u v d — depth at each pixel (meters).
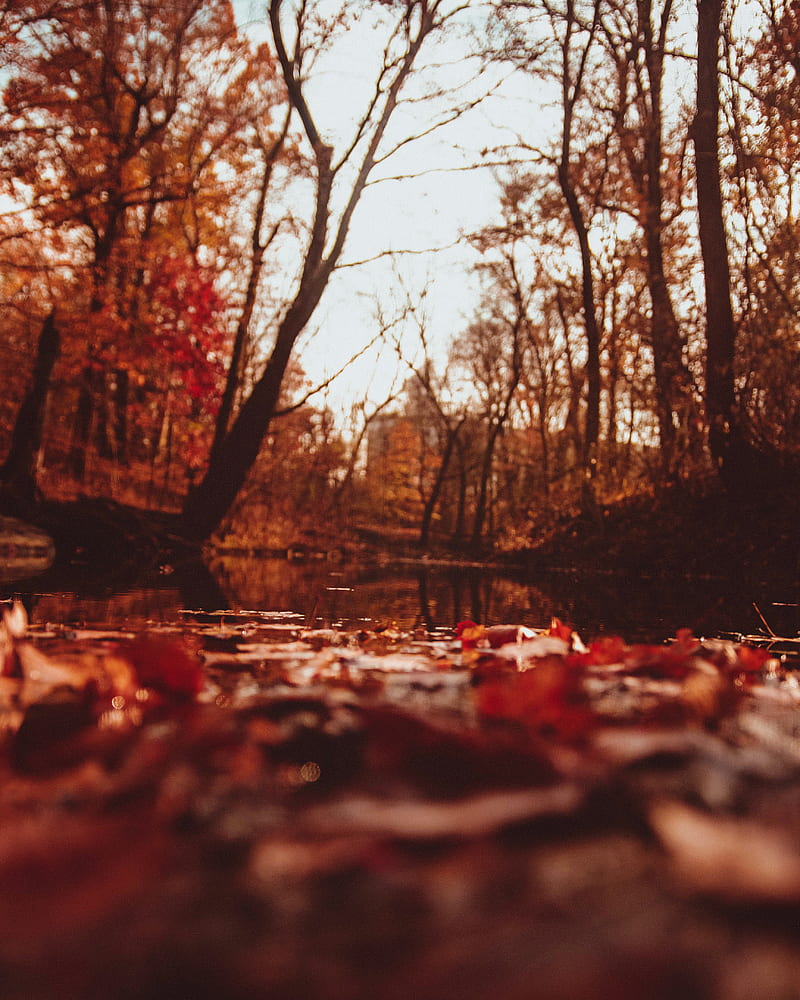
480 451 47.66
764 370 11.56
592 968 0.41
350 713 1.13
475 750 0.79
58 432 21.22
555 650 2.31
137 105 17.84
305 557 18.27
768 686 1.92
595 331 18.72
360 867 0.57
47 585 5.56
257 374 23.77
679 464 14.18
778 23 12.23
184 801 0.73
